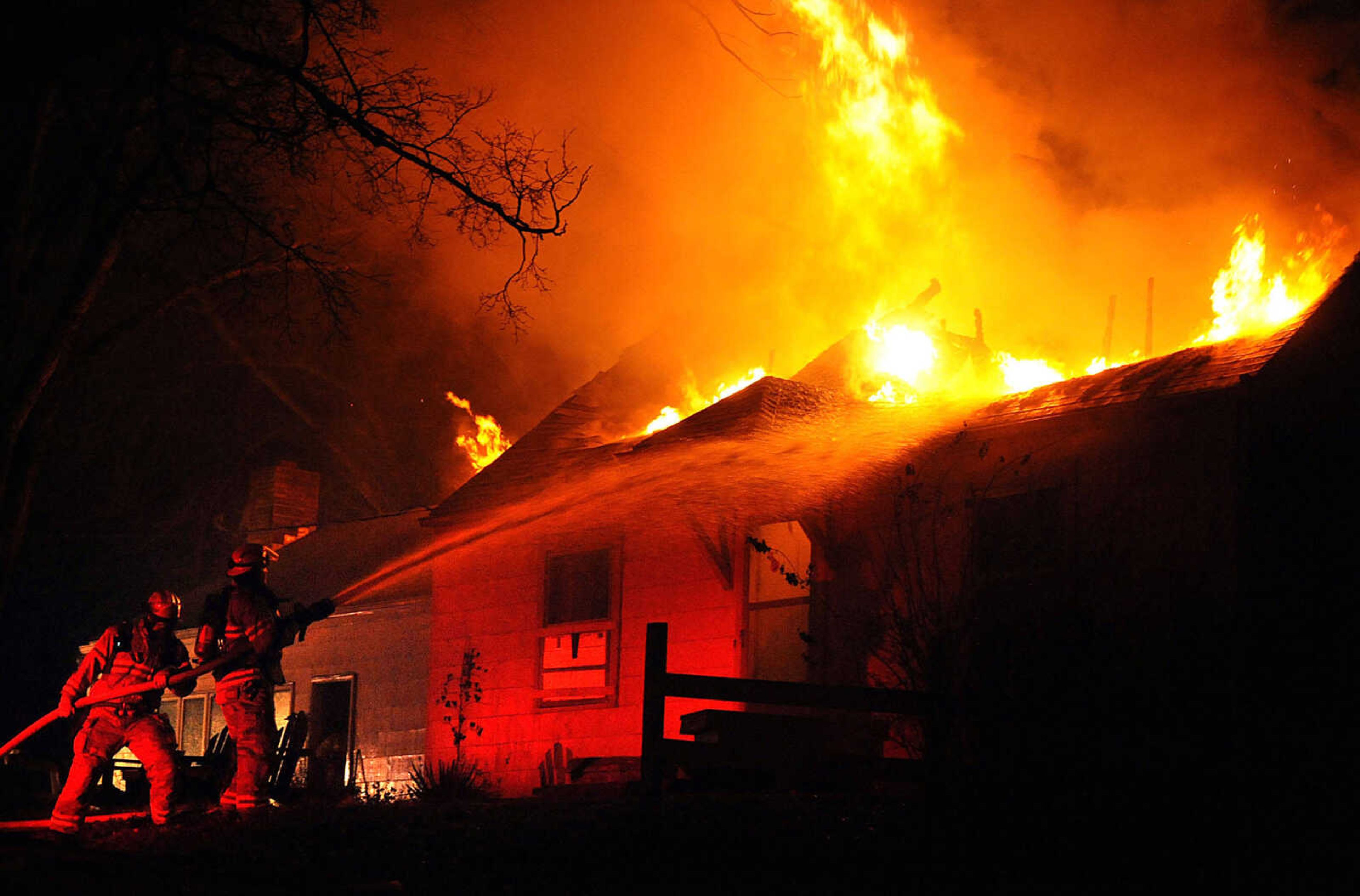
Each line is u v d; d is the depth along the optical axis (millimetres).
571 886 6238
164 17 10750
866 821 7273
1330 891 5863
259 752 9648
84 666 9305
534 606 16125
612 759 13805
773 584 13594
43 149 15875
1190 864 6164
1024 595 8172
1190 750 6852
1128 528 11031
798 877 6270
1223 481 10539
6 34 10203
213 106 12719
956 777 6793
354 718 19188
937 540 12070
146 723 9266
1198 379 11016
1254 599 10188
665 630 9086
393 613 19078
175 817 9320
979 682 7078
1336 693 10062
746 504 13391
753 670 13430
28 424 15383
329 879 6512
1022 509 11773
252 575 9883
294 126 12516
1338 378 11422
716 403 14453
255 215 15797
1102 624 7336
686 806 7996
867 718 10570
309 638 20453
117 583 32688
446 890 6215
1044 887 5984
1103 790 6598
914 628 8422
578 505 15664
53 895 5703
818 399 14234
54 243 15430
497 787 15820
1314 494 10969
